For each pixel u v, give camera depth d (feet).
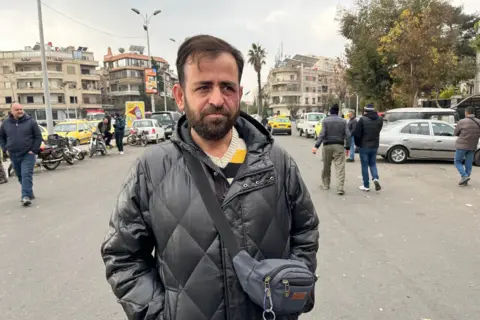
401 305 9.69
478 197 22.27
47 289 10.90
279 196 4.25
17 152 21.54
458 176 30.09
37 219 18.53
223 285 3.81
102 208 20.54
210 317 3.80
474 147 25.49
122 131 50.98
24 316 9.46
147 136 64.39
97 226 17.15
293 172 4.59
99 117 175.11
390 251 13.47
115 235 4.17
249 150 4.24
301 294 3.58
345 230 16.01
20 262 12.94
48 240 15.25
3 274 11.97
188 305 3.82
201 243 3.82
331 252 13.44
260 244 3.97
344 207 20.08
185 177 4.00
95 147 48.24
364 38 77.77
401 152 37.93
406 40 62.03
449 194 23.20
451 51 65.36
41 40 50.57
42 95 196.65
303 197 4.66
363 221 17.37
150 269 4.31
